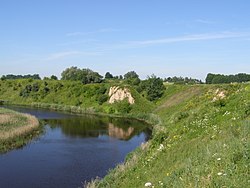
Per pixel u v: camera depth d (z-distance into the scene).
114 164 34.56
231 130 18.47
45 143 45.81
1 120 53.44
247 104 22.09
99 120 74.44
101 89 103.75
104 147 43.50
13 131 46.97
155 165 20.61
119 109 87.81
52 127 61.66
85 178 29.83
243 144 13.94
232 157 13.19
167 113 67.25
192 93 71.38
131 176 21.03
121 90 94.69
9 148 41.50
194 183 12.44
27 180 29.39
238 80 107.50
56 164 34.62
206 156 15.32
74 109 97.06
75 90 113.00
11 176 30.55
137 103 88.56
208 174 12.75
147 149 27.56
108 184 21.42
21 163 35.03
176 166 17.45
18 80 139.88
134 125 65.94
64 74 150.38
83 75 131.75
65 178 29.86
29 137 49.03
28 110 94.56
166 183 14.64
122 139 49.84
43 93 120.75
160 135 28.70
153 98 91.00
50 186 27.80
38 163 35.06
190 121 27.11
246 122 18.27
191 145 20.31
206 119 24.25
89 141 48.00
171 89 91.38
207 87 69.19
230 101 26.53
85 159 36.78
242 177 11.34
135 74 143.75
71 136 52.16
